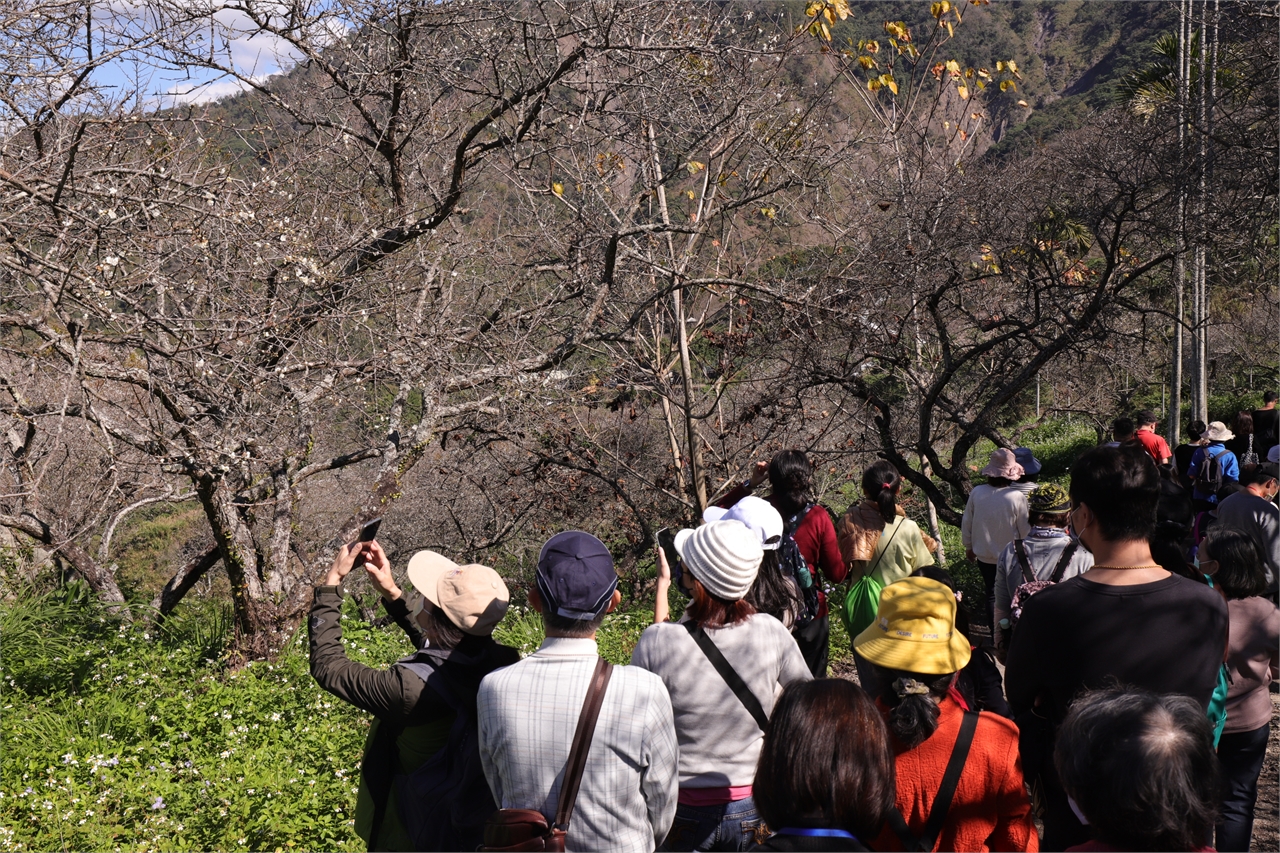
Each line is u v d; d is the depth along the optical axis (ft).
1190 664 8.59
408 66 24.49
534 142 28.71
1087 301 31.53
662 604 11.44
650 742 7.80
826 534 15.03
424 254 27.04
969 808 7.80
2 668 20.26
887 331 29.81
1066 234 32.12
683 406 32.73
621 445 39.88
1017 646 9.25
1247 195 28.78
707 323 34.94
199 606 30.96
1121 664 8.62
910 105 35.83
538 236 31.63
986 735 7.91
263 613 22.50
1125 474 8.81
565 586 7.92
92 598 26.20
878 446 34.37
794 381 31.04
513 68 25.91
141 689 19.88
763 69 30.14
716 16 29.09
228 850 13.44
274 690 19.63
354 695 8.89
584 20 25.21
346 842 13.61
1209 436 32.86
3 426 18.94
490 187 32.99
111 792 14.93
